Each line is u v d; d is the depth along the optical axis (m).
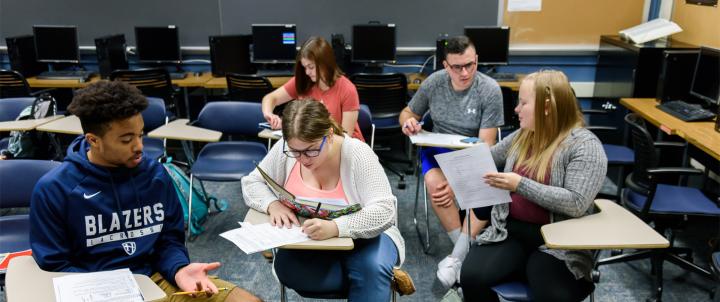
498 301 2.02
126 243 1.69
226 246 3.18
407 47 5.11
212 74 5.00
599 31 4.89
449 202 2.64
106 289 1.43
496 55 4.82
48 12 5.19
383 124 4.43
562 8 4.86
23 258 1.63
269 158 2.06
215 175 3.15
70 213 1.61
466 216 2.49
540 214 1.98
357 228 1.73
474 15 4.98
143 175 1.71
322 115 1.80
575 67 5.03
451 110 2.96
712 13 3.80
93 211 1.63
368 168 1.89
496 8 4.94
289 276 1.91
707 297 2.67
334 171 1.95
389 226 1.79
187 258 1.76
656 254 2.64
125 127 1.56
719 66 3.16
